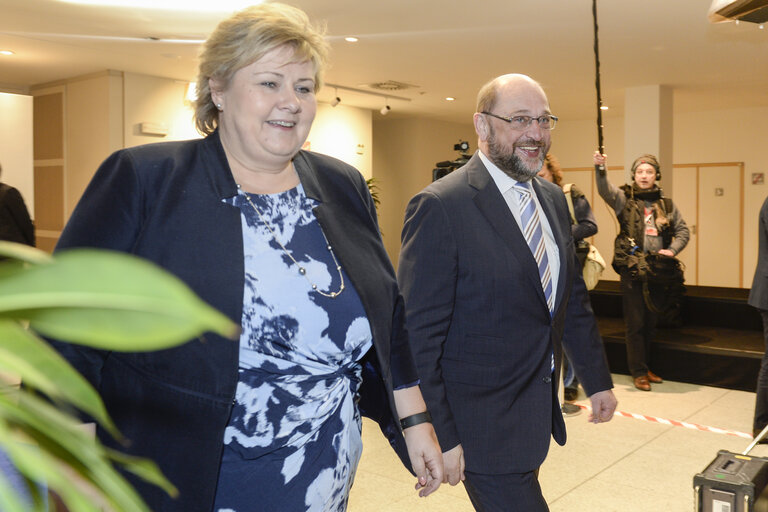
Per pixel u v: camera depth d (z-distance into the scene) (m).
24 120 6.72
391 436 1.58
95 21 6.32
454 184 2.14
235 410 1.25
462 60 7.80
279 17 1.30
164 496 1.19
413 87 9.56
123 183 1.23
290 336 1.29
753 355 5.89
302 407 1.30
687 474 3.91
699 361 6.14
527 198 2.19
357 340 1.39
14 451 0.27
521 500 2.05
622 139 12.77
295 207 1.36
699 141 12.16
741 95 10.27
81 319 0.24
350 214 1.46
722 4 2.54
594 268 5.26
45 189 9.59
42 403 0.32
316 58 1.35
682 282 5.96
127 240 1.23
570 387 5.45
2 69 8.59
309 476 1.31
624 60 7.82
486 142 2.18
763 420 4.43
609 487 3.72
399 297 1.55
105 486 0.31
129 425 1.20
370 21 6.15
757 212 11.72
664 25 6.34
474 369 2.06
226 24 1.30
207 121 1.40
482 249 2.05
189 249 1.23
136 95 8.79
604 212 13.04
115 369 1.22
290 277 1.30
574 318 2.33
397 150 13.07
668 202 5.97
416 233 2.07
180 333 0.24
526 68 8.24
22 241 4.87
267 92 1.29
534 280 2.07
